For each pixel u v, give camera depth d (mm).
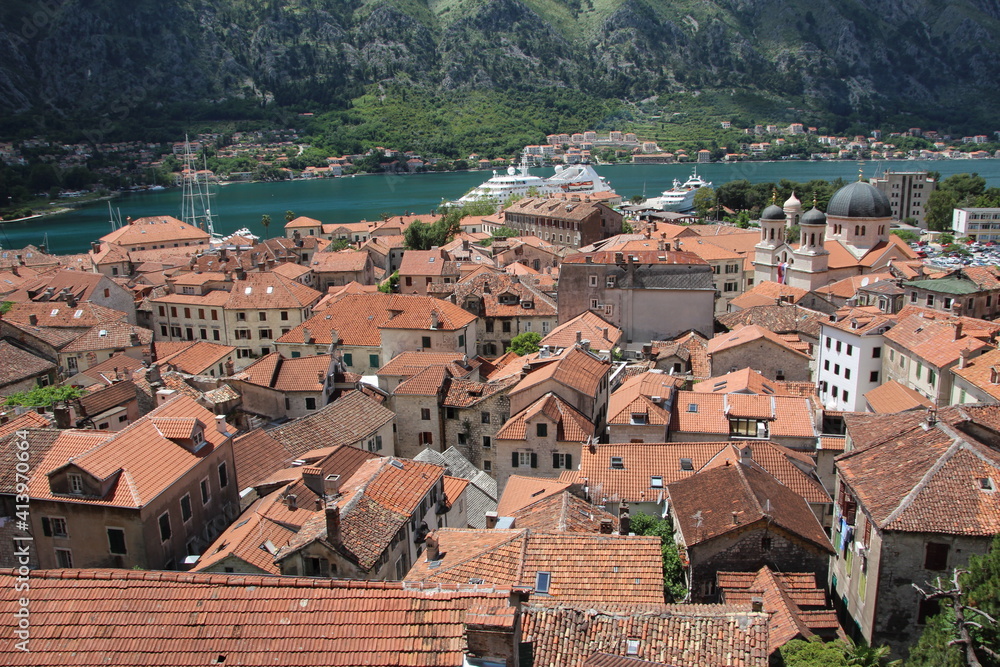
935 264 158500
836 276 156250
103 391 83125
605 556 43125
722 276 167000
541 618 33094
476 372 100125
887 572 44969
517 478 66062
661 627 33156
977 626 35531
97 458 49812
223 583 26750
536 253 186125
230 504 58469
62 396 82000
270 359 91812
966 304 111250
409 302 114312
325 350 112125
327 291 171875
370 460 58688
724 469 56688
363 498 49062
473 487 70750
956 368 78938
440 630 25078
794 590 47000
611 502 61344
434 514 54969
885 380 96812
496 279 136250
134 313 141000
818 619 44781
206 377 88500
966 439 49000
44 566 50438
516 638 24125
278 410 86938
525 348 115125
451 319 110375
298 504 53031
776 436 71625
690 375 99375
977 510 44438
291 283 138625
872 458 52094
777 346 97312
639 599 40281
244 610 25859
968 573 38719
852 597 50406
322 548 44406
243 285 136875
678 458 65062
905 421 56250
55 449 53031
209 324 136625
